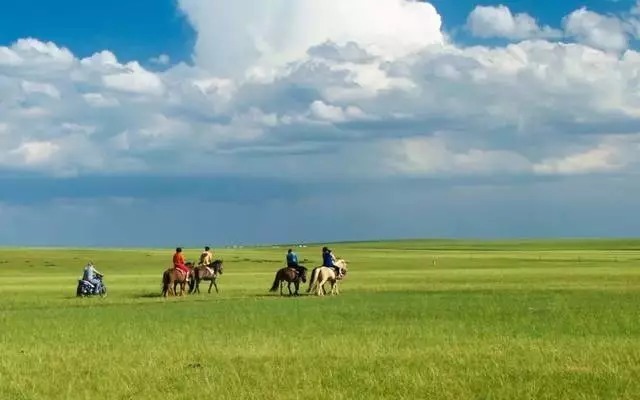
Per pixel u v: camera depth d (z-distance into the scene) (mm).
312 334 28656
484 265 105500
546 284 58688
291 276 49656
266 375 19781
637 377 18875
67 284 69000
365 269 95875
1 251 142125
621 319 32469
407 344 25547
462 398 17016
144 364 21750
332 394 17469
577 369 20094
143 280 74000
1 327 31875
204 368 20969
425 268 97750
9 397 17625
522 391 17469
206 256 53781
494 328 29828
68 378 19812
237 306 41531
